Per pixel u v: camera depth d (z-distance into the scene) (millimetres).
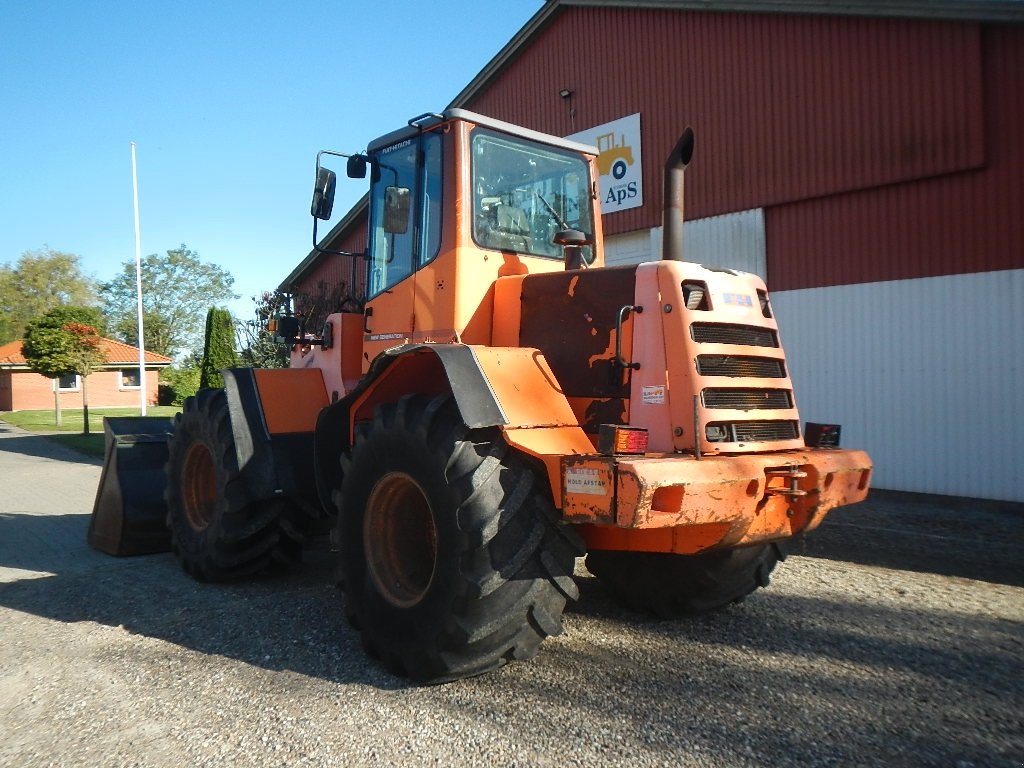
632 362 4047
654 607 4789
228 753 3207
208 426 5715
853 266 9984
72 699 3787
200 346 70000
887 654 4242
